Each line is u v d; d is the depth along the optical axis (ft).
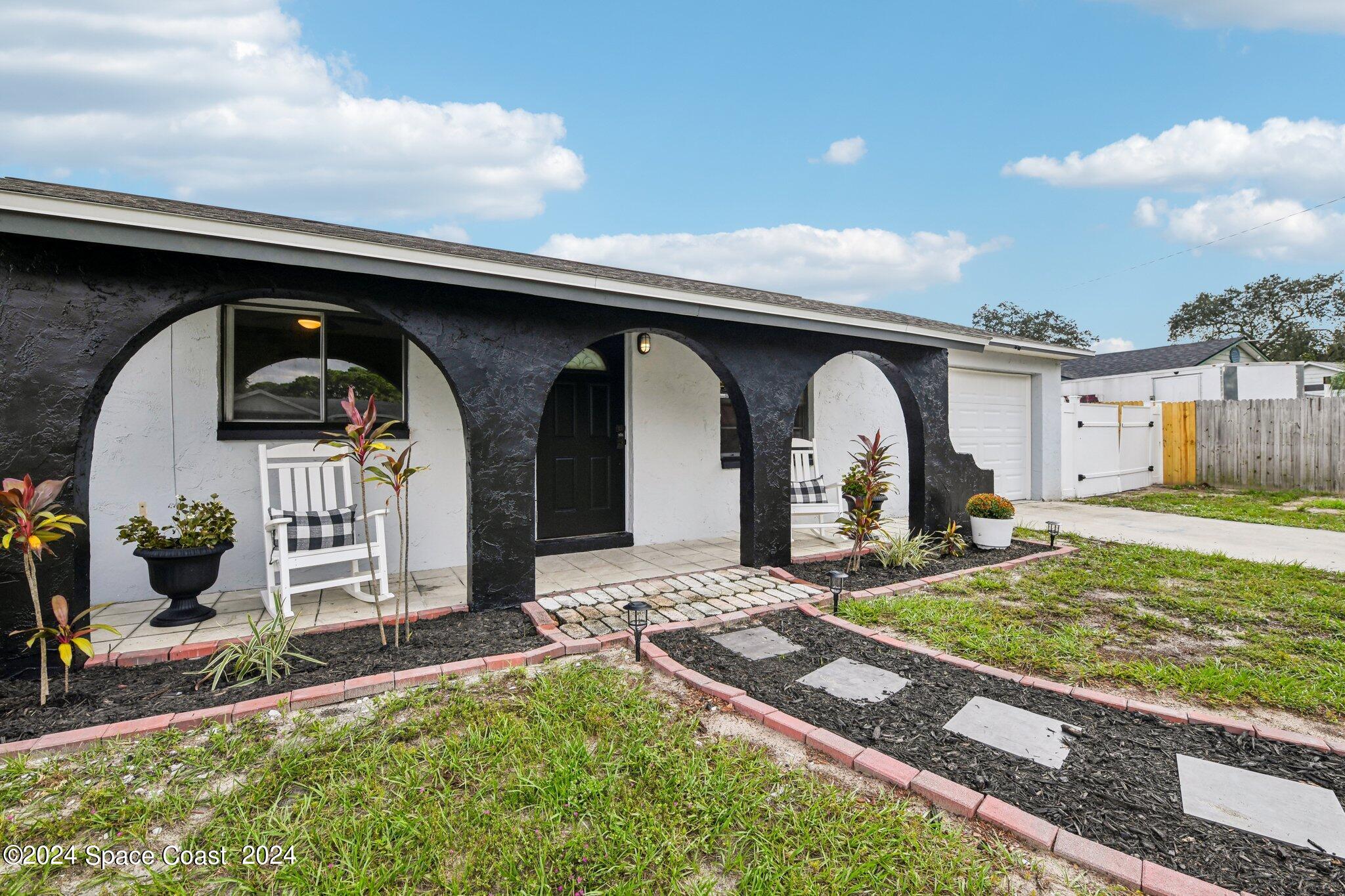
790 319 16.42
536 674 9.84
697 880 5.50
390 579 15.75
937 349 20.36
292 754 7.29
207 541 12.17
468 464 12.76
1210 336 107.34
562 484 19.69
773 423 16.98
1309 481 34.17
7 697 8.74
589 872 5.55
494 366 12.80
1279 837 6.04
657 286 14.14
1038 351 30.53
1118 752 7.61
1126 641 11.52
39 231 8.84
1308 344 94.32
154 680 9.43
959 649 11.08
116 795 6.56
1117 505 30.55
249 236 9.93
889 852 5.80
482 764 7.26
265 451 13.21
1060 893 5.41
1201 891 5.26
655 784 6.87
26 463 9.32
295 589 12.10
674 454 21.20
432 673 9.61
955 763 7.34
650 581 15.64
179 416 13.79
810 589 14.82
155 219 9.29
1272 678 9.68
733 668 10.19
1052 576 15.94
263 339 14.87
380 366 16.19
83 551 9.82
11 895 5.22
